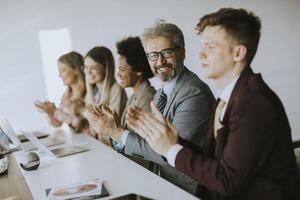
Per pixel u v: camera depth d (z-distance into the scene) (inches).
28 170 70.0
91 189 53.3
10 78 111.8
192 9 96.3
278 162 48.5
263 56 99.3
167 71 88.7
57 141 102.0
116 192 52.2
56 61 113.7
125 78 101.3
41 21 111.9
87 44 110.5
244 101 49.4
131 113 92.6
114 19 105.1
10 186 60.4
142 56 96.5
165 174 84.1
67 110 116.8
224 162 46.8
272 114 47.1
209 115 76.2
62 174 65.7
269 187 48.4
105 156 78.7
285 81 104.4
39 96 114.9
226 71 69.4
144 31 98.0
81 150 86.3
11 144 102.1
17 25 110.5
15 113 113.6
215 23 72.4
